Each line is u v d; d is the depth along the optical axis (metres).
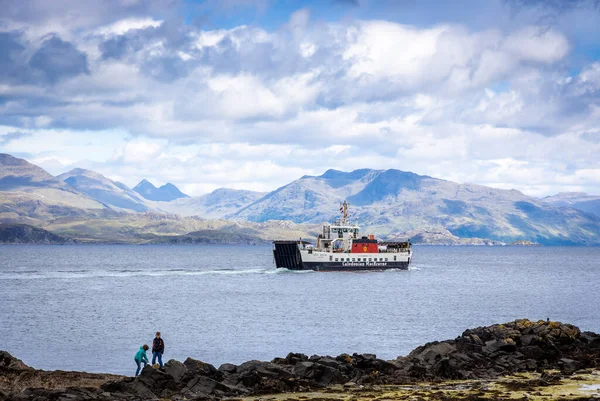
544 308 134.38
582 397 46.84
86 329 100.56
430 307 132.75
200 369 53.53
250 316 116.62
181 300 145.38
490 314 122.69
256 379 52.72
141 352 57.09
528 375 57.59
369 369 57.97
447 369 57.31
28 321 109.62
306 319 112.50
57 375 56.03
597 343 67.94
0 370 55.78
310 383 52.94
